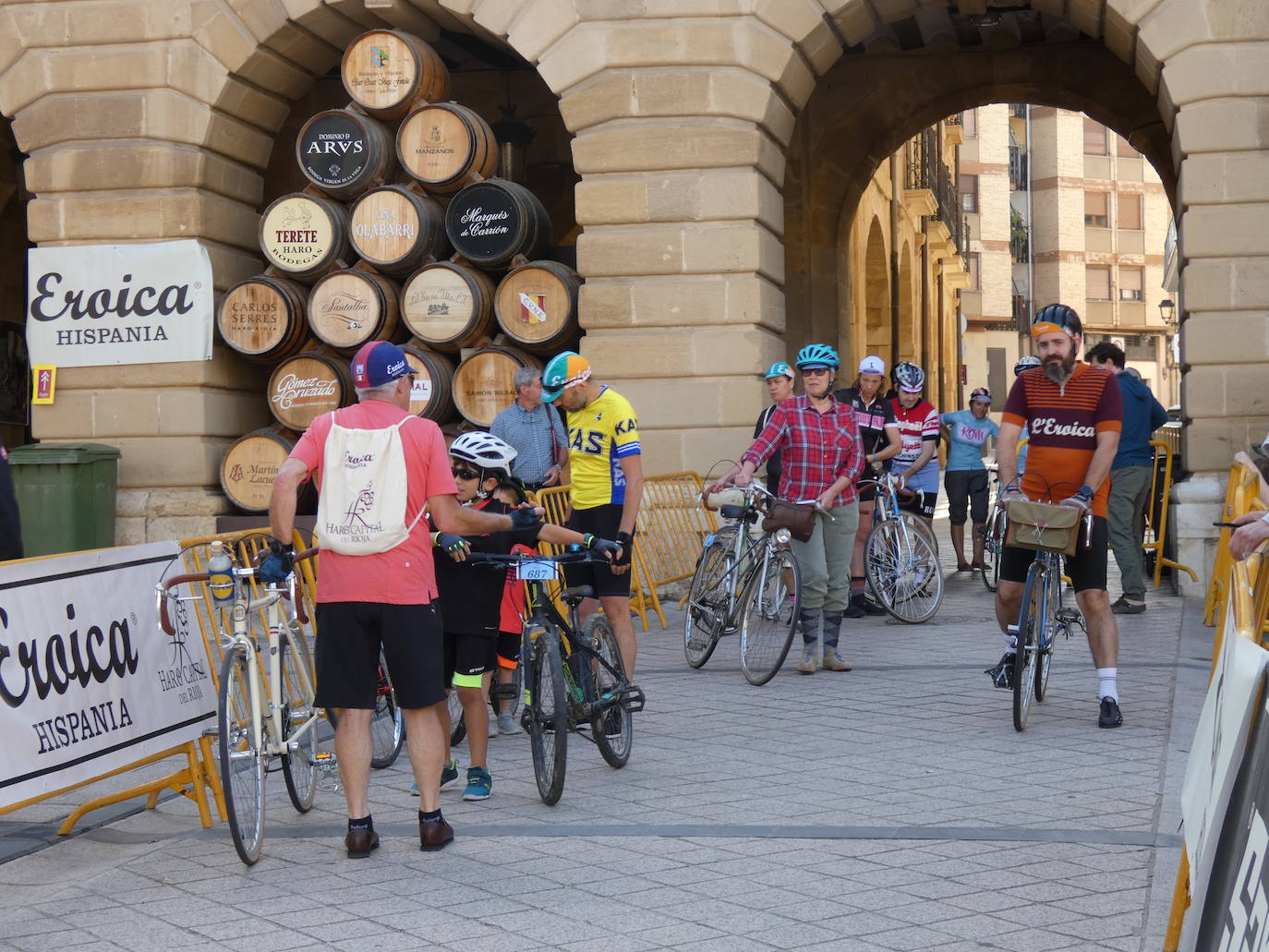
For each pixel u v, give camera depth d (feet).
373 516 18.95
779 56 43.27
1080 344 25.84
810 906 16.40
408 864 18.78
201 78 46.83
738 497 42.29
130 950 15.85
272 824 21.45
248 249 49.65
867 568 39.34
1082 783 21.56
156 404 46.91
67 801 23.76
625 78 43.70
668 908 16.53
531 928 16.01
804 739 25.36
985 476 50.90
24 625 18.84
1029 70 63.00
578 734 25.22
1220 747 11.06
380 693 24.93
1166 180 62.34
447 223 45.68
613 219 43.91
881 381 41.47
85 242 47.50
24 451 44.70
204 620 22.90
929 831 19.26
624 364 43.91
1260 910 8.87
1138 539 38.75
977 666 32.01
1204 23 40.60
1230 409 40.98
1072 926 15.46
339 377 46.16
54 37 47.21
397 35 45.85
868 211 79.41
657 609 40.27
